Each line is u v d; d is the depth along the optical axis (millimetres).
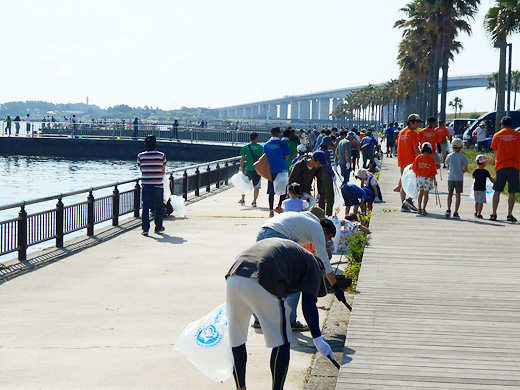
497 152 14141
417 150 16172
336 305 8188
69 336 6918
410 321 6656
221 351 5277
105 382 5625
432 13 62062
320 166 11531
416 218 14469
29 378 5676
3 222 10086
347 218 11703
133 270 10281
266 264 4805
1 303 8219
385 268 9250
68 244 12492
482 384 4938
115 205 14922
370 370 5223
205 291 8953
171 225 15227
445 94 58438
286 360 4887
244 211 17828
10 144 62031
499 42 36562
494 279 8617
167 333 7066
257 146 18891
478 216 14602
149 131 63375
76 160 56750
